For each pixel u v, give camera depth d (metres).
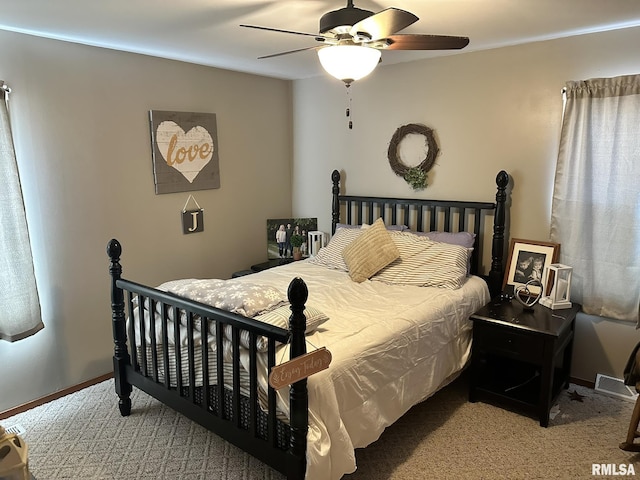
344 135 4.13
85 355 3.18
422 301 2.79
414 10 2.29
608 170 2.82
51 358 3.01
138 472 2.27
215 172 3.85
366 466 2.30
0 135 2.55
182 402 2.40
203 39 2.85
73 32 2.67
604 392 3.00
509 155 3.27
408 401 2.44
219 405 2.19
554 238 3.09
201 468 2.29
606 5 2.28
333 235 4.07
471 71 3.35
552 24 2.62
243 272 4.00
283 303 2.40
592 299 2.99
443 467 2.30
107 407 2.88
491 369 3.12
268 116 4.29
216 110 3.82
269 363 1.91
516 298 3.11
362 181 4.09
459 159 3.50
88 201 3.08
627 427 2.64
